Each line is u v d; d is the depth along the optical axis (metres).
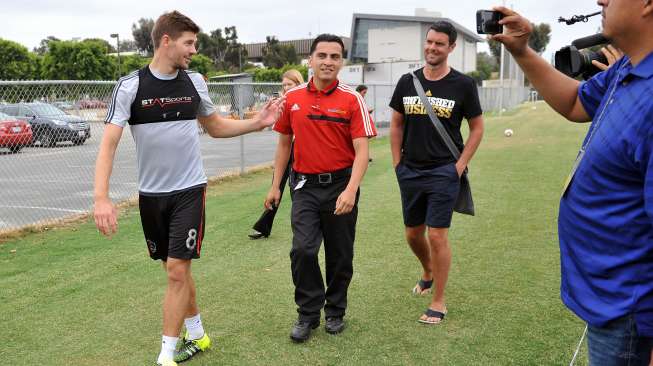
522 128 19.55
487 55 76.81
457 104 3.42
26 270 4.71
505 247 5.09
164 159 2.85
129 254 5.17
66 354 3.18
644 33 1.44
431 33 3.42
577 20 2.20
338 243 3.33
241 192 8.53
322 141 3.22
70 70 35.69
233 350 3.19
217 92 9.89
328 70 3.15
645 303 1.47
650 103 1.38
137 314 3.75
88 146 7.61
